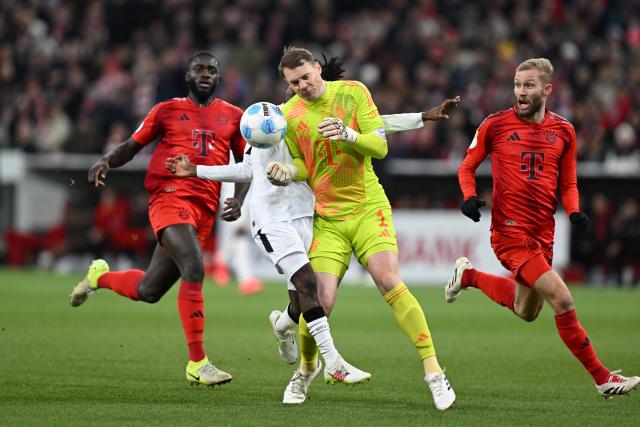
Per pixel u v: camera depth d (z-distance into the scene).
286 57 25.28
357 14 96.19
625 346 37.47
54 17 93.88
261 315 47.75
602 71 83.94
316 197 26.06
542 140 26.38
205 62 29.47
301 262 25.28
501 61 85.19
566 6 93.06
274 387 28.05
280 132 25.12
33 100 84.94
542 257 26.41
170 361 32.59
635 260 71.06
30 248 79.88
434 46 86.06
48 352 34.03
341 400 25.97
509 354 35.62
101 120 81.88
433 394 24.58
